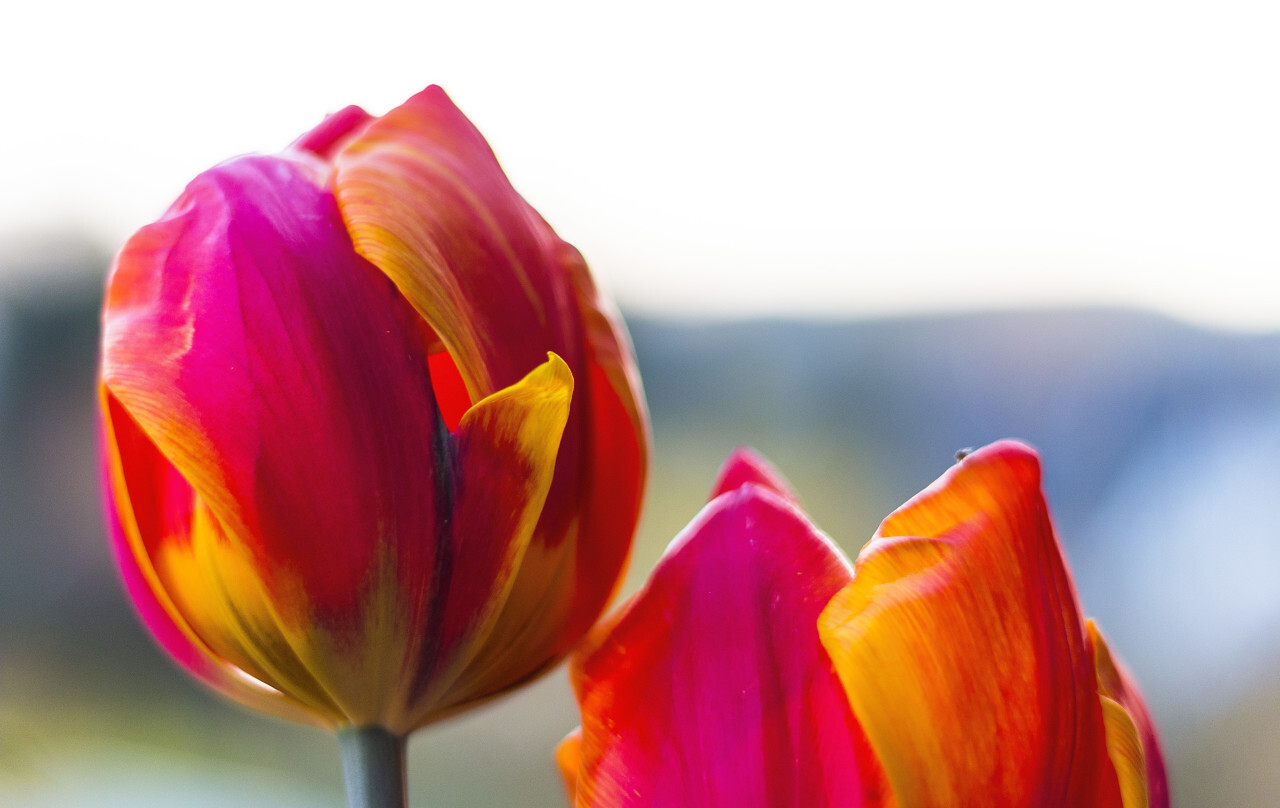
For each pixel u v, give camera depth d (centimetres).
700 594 25
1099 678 25
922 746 24
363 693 26
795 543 25
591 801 25
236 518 25
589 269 28
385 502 25
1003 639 24
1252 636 116
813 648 25
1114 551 126
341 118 28
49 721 105
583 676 26
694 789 25
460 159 27
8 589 122
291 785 103
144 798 91
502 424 26
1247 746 112
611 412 27
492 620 26
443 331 25
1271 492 121
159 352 25
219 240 26
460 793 113
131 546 27
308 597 26
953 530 24
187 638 27
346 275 26
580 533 27
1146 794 25
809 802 24
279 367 25
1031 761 24
